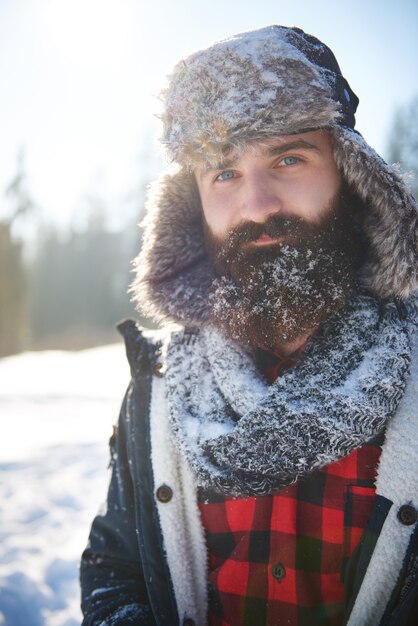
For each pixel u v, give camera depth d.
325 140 1.27
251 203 1.22
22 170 37.09
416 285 1.21
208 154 1.25
